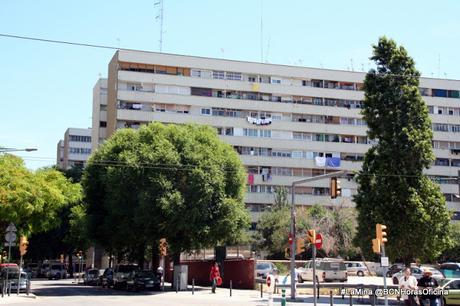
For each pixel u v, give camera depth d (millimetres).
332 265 46906
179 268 41625
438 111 86625
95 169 44938
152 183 40281
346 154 82875
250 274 42531
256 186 78875
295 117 81562
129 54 75438
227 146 45594
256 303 29406
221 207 41500
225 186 42906
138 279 40375
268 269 49344
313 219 69688
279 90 81125
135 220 40156
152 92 75438
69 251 77000
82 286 51438
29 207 34281
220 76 79125
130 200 41281
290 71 82188
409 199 34156
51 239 72562
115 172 41406
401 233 34281
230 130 78312
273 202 78250
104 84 88562
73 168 74875
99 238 45500
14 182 34531
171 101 76000
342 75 84375
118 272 44562
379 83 36469
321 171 81562
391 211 34656
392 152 35188
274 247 67938
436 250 34594
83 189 46094
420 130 35562
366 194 35812
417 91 35812
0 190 33531
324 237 66188
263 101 80062
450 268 40125
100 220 44844
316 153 81500
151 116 74625
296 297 33719
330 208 79750
